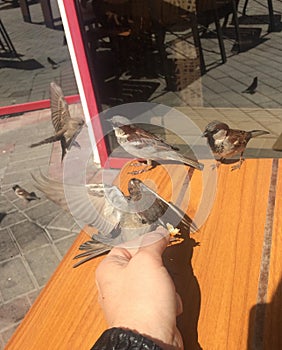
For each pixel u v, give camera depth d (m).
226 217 1.11
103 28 2.70
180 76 2.73
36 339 0.84
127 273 0.80
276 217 1.10
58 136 2.66
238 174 1.29
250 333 0.80
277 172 1.29
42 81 5.71
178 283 0.93
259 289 0.89
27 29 7.38
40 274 2.65
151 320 0.70
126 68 2.73
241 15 2.65
